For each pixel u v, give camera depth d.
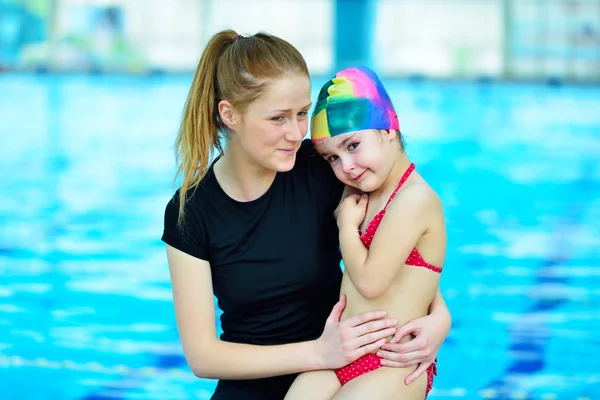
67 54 25.98
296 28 26.95
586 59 25.73
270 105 2.92
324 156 3.23
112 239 7.81
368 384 3.00
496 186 10.06
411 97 18.33
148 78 20.66
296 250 3.19
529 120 15.33
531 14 25.80
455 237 7.89
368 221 3.22
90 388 4.68
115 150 12.42
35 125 14.48
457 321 5.77
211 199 3.21
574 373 4.89
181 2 26.66
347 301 3.23
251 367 3.09
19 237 7.81
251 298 3.22
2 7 25.81
